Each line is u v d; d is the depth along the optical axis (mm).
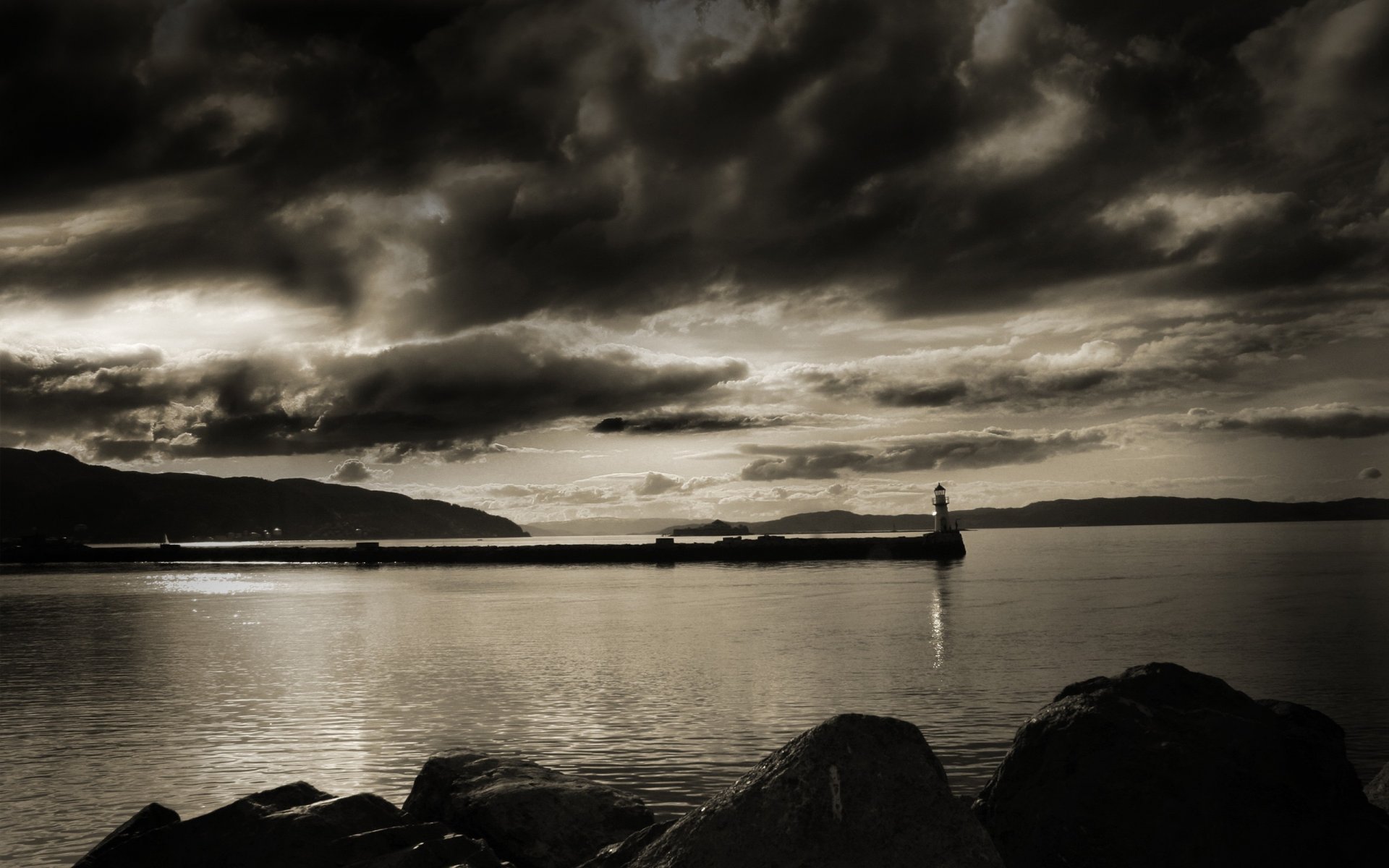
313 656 38875
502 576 104438
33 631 50906
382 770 20781
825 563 120562
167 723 25812
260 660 37844
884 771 8367
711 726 24391
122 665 37094
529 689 30047
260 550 149500
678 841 8320
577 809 13188
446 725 24922
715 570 109375
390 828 11570
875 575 93750
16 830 17188
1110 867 9328
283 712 27031
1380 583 74625
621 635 45000
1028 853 9656
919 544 127250
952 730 23562
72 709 28047
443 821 13469
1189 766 9664
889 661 35250
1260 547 162625
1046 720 10586
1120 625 46812
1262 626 45281
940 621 49406
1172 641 40438
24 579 109125
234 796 19031
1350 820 9500
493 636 45438
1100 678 11398
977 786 18844
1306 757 9914
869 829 8039
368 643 43188
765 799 8297
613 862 9398
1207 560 117688
